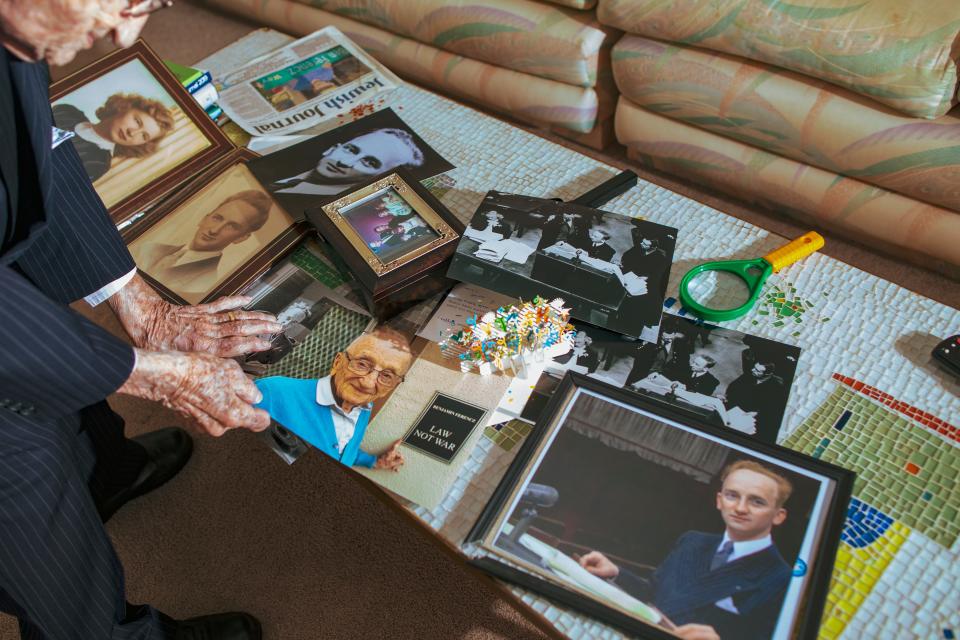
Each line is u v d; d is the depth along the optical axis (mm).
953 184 1387
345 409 973
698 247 1149
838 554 814
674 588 782
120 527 1413
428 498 890
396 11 1967
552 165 1294
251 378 1014
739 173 1682
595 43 1694
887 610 774
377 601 1286
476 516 878
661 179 1898
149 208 1271
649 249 1074
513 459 908
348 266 1077
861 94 1416
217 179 1270
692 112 1639
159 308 1074
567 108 1843
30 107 842
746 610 762
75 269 1038
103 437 1231
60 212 991
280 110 1448
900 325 1026
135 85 1301
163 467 1438
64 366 770
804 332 1028
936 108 1335
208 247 1170
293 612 1290
